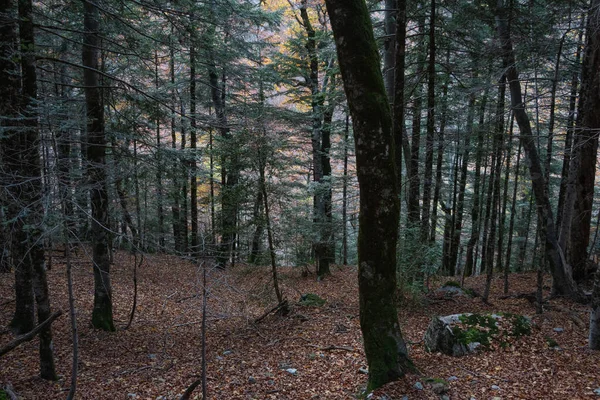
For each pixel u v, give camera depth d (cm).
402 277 919
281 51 1853
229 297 954
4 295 962
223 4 849
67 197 444
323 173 1698
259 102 1530
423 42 1284
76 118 532
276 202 1002
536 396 499
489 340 667
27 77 603
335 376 623
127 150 829
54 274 1250
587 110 937
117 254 1725
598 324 642
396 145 927
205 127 943
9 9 633
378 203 487
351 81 479
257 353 770
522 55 977
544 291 1105
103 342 810
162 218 1415
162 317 1024
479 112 1298
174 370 691
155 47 1014
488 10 1055
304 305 1091
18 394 559
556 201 1931
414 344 724
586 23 892
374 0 1132
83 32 693
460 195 1741
